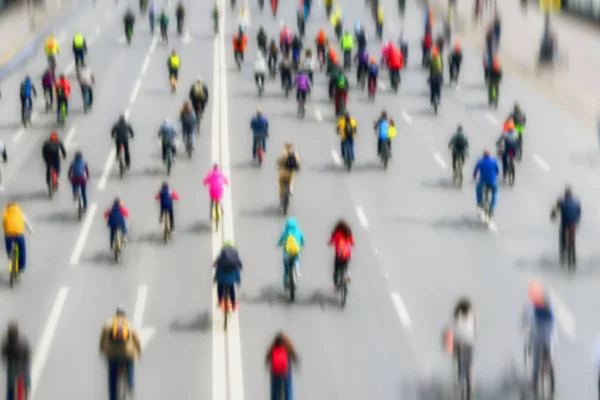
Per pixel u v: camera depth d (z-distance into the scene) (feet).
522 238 271.49
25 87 391.86
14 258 237.04
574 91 453.99
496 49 527.81
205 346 205.46
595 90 455.22
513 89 461.37
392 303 227.61
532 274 245.65
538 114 417.08
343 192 312.91
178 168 339.98
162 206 265.34
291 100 442.09
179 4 603.67
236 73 497.46
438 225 282.15
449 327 200.64
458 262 253.65
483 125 398.83
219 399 183.62
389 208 296.92
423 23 637.30
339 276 223.10
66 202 302.04
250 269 247.50
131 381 171.22
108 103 436.35
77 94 453.99
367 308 224.94
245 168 339.36
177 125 397.60
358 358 200.64
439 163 345.72
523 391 186.19
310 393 186.09
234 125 398.01
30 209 295.48
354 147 366.02
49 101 436.35
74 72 499.51
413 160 349.41
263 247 263.08
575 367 197.16
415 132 388.16
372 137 380.37
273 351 165.07
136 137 379.76
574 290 235.61
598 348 181.16
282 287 236.84
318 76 491.72
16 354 167.22
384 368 196.65
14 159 350.23
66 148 363.56
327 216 289.53
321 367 196.65
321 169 338.75
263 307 225.15
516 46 556.51
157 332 212.43
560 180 325.62
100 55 542.98
